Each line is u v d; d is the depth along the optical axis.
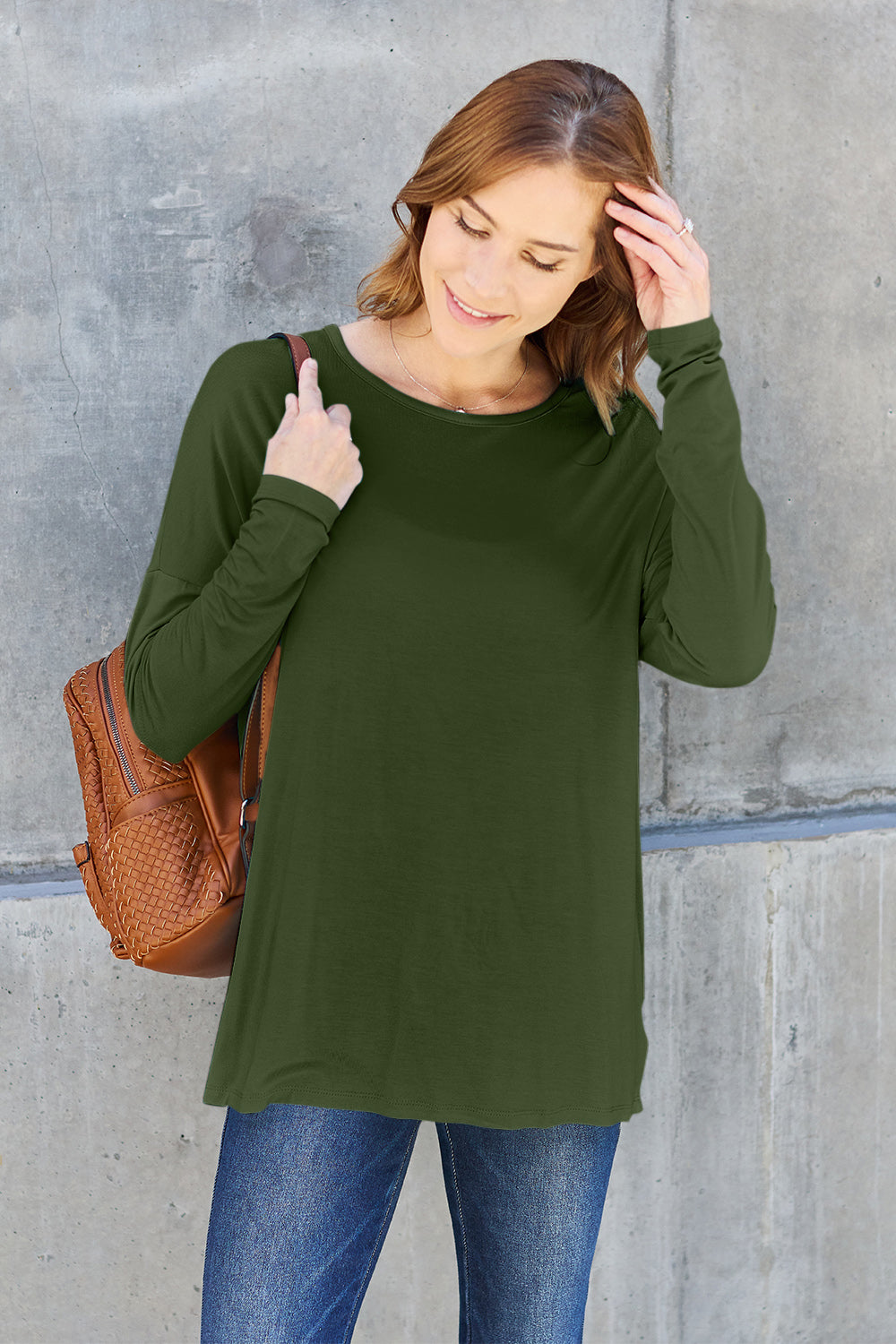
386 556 1.21
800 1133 2.11
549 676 1.24
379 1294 2.01
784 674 2.05
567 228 1.12
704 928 2.01
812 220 1.95
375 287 1.36
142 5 1.72
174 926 1.36
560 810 1.24
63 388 1.80
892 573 2.08
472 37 1.79
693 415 1.18
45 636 1.85
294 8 1.75
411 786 1.21
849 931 2.08
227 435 1.24
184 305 1.80
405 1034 1.22
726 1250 2.11
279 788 1.22
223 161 1.77
